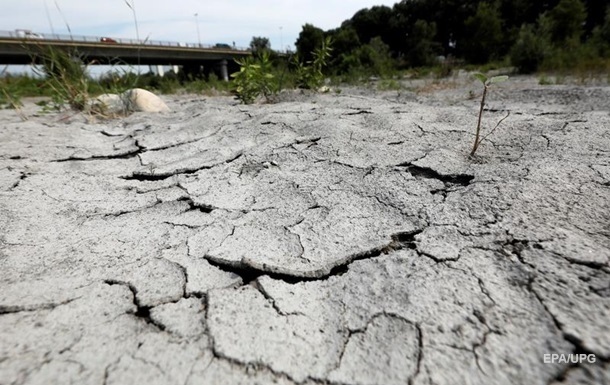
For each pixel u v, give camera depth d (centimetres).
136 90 365
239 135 228
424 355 69
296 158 183
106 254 108
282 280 94
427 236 108
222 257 104
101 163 194
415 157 169
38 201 145
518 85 501
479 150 172
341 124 228
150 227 125
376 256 102
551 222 104
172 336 76
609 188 120
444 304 81
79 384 65
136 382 65
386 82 643
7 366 68
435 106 320
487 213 114
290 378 66
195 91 632
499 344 69
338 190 145
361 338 74
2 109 401
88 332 77
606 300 76
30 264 102
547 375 63
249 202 141
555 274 84
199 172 175
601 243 93
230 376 66
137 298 88
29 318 81
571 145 162
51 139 241
